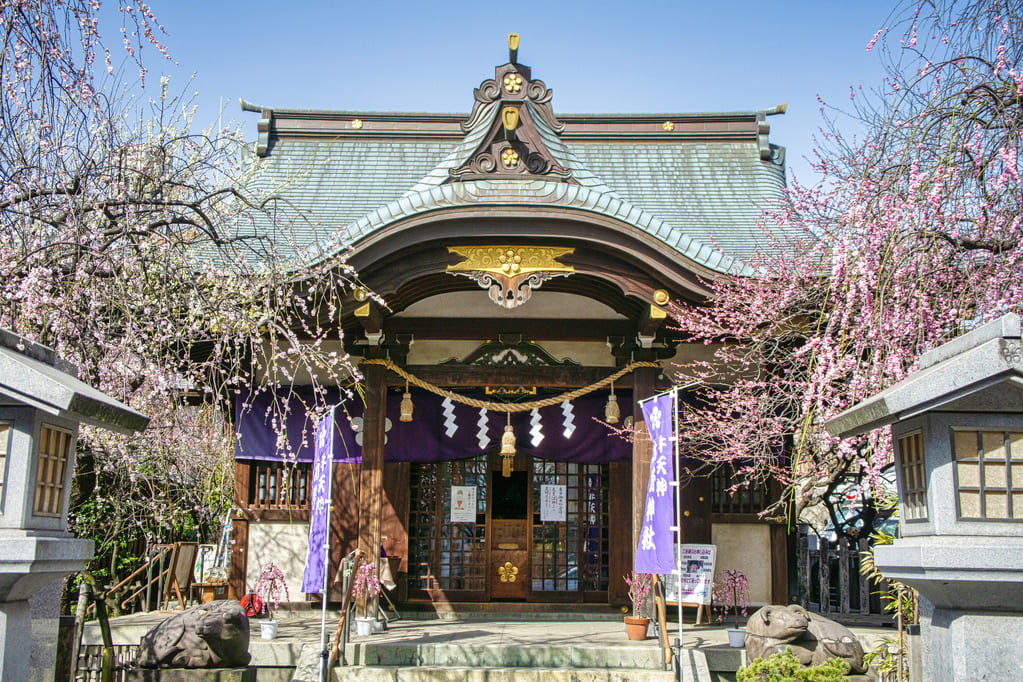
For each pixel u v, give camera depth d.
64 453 5.37
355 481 13.11
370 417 12.18
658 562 9.43
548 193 10.84
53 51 6.81
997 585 4.67
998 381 4.69
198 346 11.77
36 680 5.51
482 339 12.91
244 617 8.77
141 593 13.60
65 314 8.35
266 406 13.01
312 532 9.41
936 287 8.37
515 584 13.37
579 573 13.31
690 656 9.52
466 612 13.01
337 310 11.23
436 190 10.87
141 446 11.09
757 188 15.28
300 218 13.82
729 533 12.80
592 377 12.76
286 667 9.87
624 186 15.30
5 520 4.85
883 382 9.02
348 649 9.75
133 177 9.81
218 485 15.73
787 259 12.09
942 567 4.68
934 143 7.78
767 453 12.16
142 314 9.38
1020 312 7.81
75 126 7.57
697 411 12.27
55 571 4.97
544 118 11.37
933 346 8.51
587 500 13.52
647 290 11.27
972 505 4.87
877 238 8.15
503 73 11.40
